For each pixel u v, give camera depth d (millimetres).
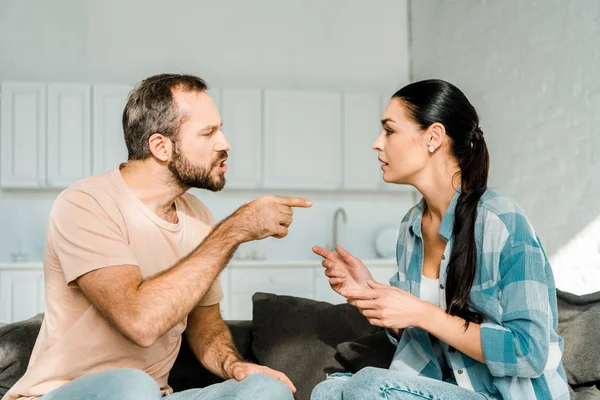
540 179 4285
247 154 5773
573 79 3941
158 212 2186
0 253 5820
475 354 1880
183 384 2486
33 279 5117
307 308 2664
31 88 5480
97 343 1998
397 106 2105
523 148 4488
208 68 6234
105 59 6086
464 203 1999
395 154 2104
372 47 6473
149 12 6152
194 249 2027
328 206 6270
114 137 5535
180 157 2125
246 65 6289
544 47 4250
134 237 2082
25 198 5848
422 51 6230
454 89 2084
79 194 2039
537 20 4336
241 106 5770
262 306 2674
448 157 2078
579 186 3875
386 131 2137
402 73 6504
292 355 2574
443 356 2135
